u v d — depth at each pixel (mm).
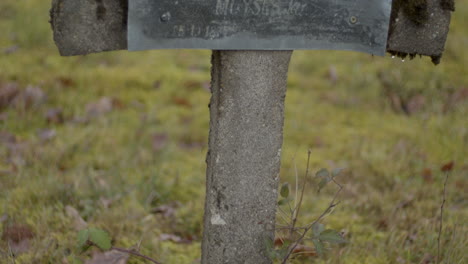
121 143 3135
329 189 2730
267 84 1590
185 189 2742
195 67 4527
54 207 2357
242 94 1583
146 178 2764
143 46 1440
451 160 3061
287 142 3297
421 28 1614
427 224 2322
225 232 1694
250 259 1735
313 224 1696
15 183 2510
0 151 2857
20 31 4633
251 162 1644
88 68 4145
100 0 1406
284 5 1496
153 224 2369
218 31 1479
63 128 3225
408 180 2812
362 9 1545
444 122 3488
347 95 4047
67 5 1391
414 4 1575
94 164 2867
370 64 4559
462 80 4109
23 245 2061
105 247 1655
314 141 3336
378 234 2355
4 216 2223
